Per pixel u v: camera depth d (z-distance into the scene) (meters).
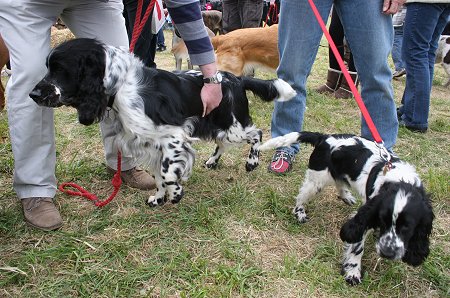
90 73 2.42
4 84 5.89
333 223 3.02
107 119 2.80
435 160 4.10
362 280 2.44
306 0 3.26
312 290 2.33
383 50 3.25
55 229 2.77
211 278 2.38
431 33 4.51
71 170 3.53
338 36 5.94
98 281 2.34
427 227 2.21
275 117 3.78
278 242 2.77
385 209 2.19
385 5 3.12
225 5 7.02
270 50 5.62
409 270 2.53
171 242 2.70
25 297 2.22
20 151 2.71
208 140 3.16
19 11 2.44
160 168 2.88
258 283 2.37
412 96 4.76
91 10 2.76
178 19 2.57
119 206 3.08
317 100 5.91
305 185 3.01
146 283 2.35
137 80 2.62
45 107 2.65
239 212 3.04
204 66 2.75
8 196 3.12
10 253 2.54
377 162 2.58
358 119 5.21
